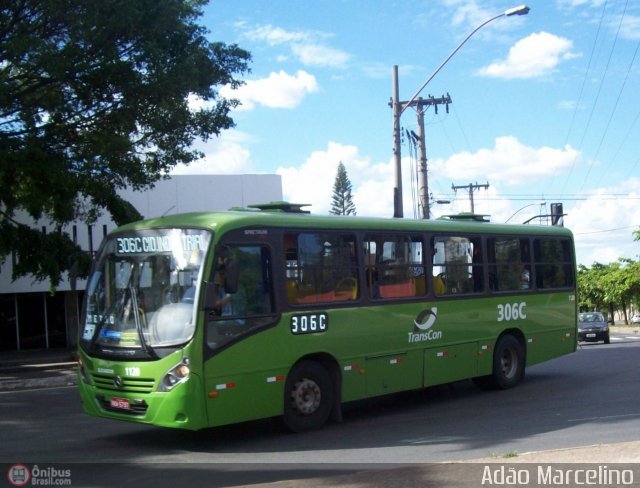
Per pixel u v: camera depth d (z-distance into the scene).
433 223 13.38
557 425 10.73
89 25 17.53
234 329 9.71
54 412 13.32
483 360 14.20
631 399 13.19
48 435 10.84
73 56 18.00
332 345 11.05
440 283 13.28
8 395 16.64
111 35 18.42
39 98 18.78
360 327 11.54
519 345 15.26
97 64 18.30
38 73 19.00
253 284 10.07
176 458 9.14
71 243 24.06
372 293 11.87
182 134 21.75
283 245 10.56
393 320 12.15
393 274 12.34
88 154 19.72
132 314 9.66
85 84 18.50
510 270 15.08
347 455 9.05
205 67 20.64
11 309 35.16
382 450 9.30
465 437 10.03
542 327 15.79
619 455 7.66
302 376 10.70
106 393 9.70
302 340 10.59
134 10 17.83
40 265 23.52
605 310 83.06
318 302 10.95
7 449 9.84
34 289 33.91
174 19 19.14
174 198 33.88
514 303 15.03
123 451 9.62
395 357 12.15
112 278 10.12
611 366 19.58
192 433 10.80
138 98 19.33
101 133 19.77
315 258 11.02
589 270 84.00
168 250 9.74
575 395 13.97
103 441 10.33
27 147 18.78
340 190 88.62
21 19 18.34
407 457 8.79
